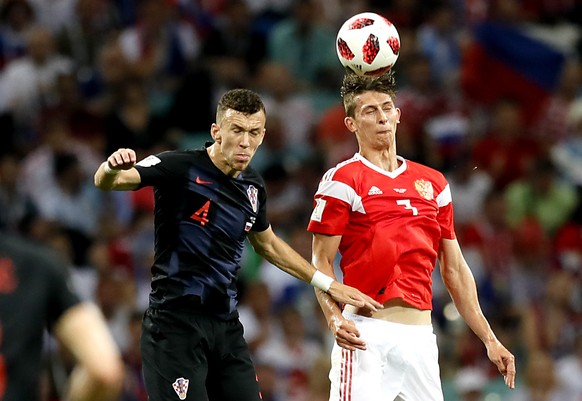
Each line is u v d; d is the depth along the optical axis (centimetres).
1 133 5125
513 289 5028
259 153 5369
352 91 2516
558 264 5197
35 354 1554
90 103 5459
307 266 2464
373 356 2434
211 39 5819
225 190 2419
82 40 5731
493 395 4416
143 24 5794
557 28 6450
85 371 1509
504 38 5956
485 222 5188
